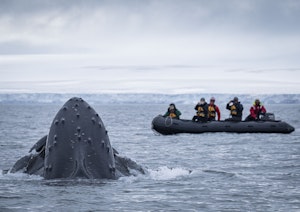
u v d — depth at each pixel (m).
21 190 16.27
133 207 15.45
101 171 15.82
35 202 15.31
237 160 31.05
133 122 102.31
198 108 61.28
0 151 35.66
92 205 15.23
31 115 155.62
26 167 17.23
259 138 52.34
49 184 15.64
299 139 50.84
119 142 46.94
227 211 15.48
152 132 64.31
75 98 16.28
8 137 52.16
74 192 15.74
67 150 15.61
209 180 20.62
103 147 15.86
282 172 24.53
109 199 15.91
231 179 21.19
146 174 19.53
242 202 16.72
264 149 39.28
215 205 16.23
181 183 19.52
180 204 16.19
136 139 51.09
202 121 60.88
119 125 87.12
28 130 67.00
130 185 17.44
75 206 15.12
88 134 15.73
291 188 19.42
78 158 15.59
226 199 17.14
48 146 15.84
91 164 15.69
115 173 16.81
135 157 33.19
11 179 17.00
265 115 64.31
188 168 26.86
